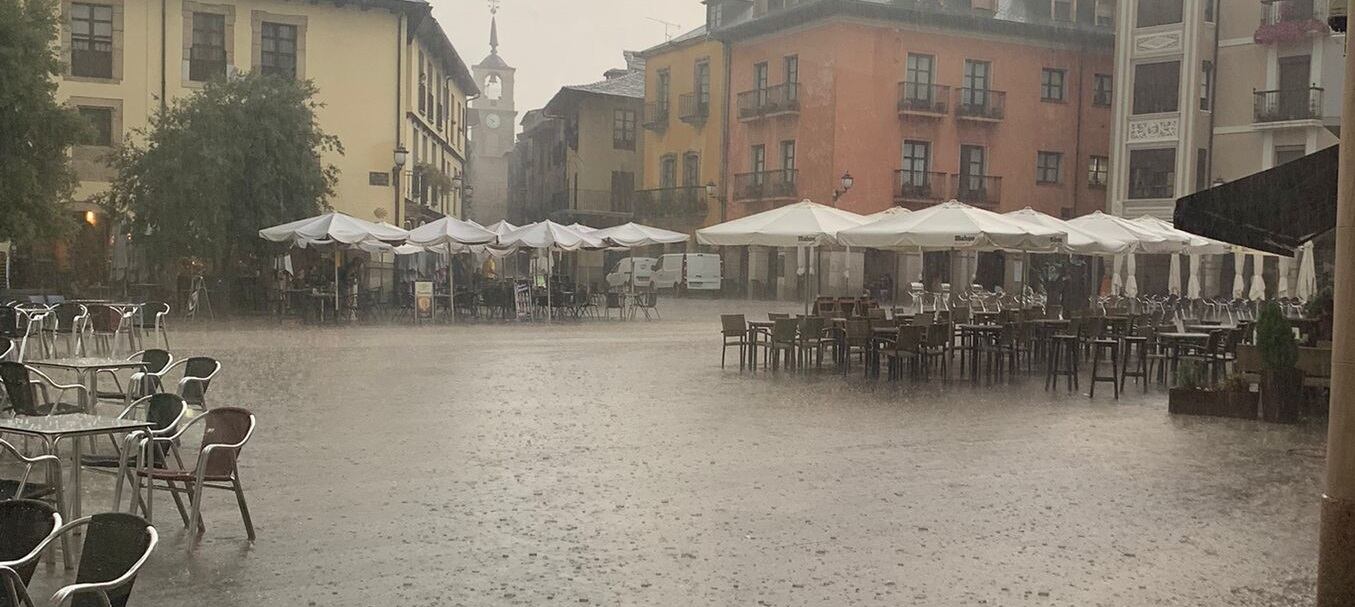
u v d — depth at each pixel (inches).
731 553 250.4
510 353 745.6
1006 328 635.5
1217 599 224.4
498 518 278.8
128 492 300.4
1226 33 1619.1
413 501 295.3
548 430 417.7
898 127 1695.4
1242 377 489.1
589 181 2245.3
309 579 225.0
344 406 470.0
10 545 160.9
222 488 257.3
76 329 645.3
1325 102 1524.4
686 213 2004.2
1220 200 454.6
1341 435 184.1
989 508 299.1
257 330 898.7
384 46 1405.0
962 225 668.7
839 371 656.4
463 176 2118.6
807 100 1716.3
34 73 834.8
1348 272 183.3
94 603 151.4
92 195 1273.4
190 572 228.1
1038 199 1802.4
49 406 338.6
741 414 469.1
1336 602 184.7
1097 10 1845.5
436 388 539.8
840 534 268.7
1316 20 1504.7
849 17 1653.5
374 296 1257.4
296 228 997.8
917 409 494.0
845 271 1691.7
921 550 255.8
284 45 1363.2
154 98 1269.7
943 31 1715.1
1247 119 1599.4
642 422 442.6
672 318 1228.5
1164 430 443.5
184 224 1080.8
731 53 1911.9
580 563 240.8
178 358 655.8
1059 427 447.8
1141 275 1625.2
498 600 214.7
